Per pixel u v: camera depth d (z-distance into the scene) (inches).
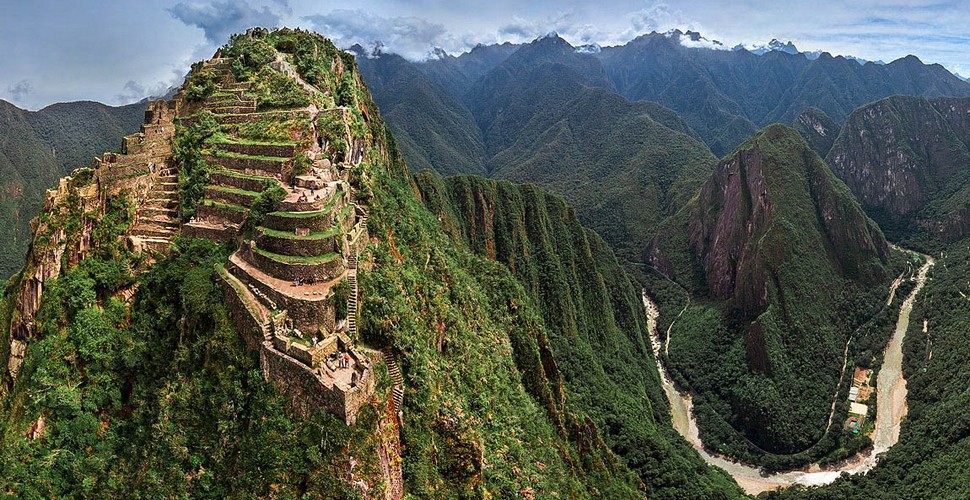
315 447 1536.7
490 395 2495.1
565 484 2583.7
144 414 1859.0
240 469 1593.3
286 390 1651.1
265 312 1779.0
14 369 2065.7
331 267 1895.9
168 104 2965.1
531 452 2490.2
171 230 2330.2
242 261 1998.0
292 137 2659.9
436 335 2369.6
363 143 3193.9
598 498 3031.5
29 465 1771.7
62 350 1964.8
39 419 1845.5
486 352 2824.8
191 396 1771.7
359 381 1594.5
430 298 2509.8
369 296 2015.3
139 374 1950.1
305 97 3043.8
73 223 2197.3
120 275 2138.3
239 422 1674.5
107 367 1969.7
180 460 1686.8
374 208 2613.2
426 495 1734.7
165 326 2004.2
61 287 2073.1
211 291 1951.3
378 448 1576.0
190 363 1846.7
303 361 1627.7
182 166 2529.5
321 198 2102.6
